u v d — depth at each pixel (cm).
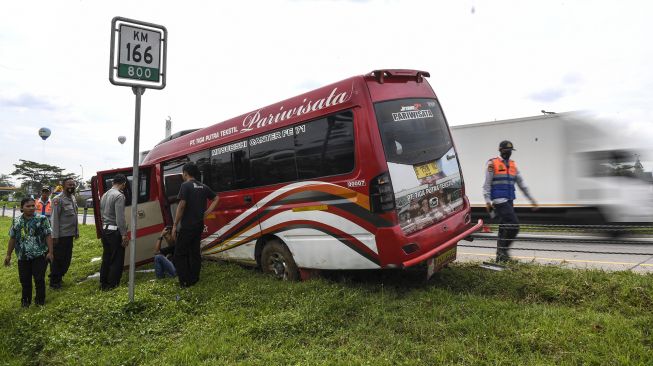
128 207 773
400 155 516
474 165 1324
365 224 502
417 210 518
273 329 423
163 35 574
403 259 481
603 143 1039
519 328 372
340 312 450
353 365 339
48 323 511
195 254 629
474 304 435
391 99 532
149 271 791
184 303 531
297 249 592
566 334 348
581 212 1071
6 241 1450
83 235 1498
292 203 598
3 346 468
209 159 767
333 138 542
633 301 416
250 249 687
